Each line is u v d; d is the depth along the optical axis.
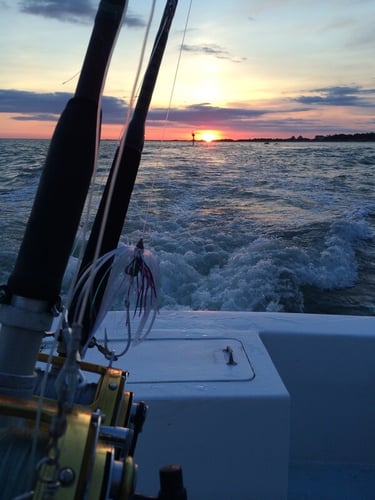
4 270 6.89
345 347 2.15
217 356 1.88
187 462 1.65
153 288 0.99
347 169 22.30
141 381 1.68
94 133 0.76
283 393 1.65
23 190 13.00
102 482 0.66
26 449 0.72
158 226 9.05
